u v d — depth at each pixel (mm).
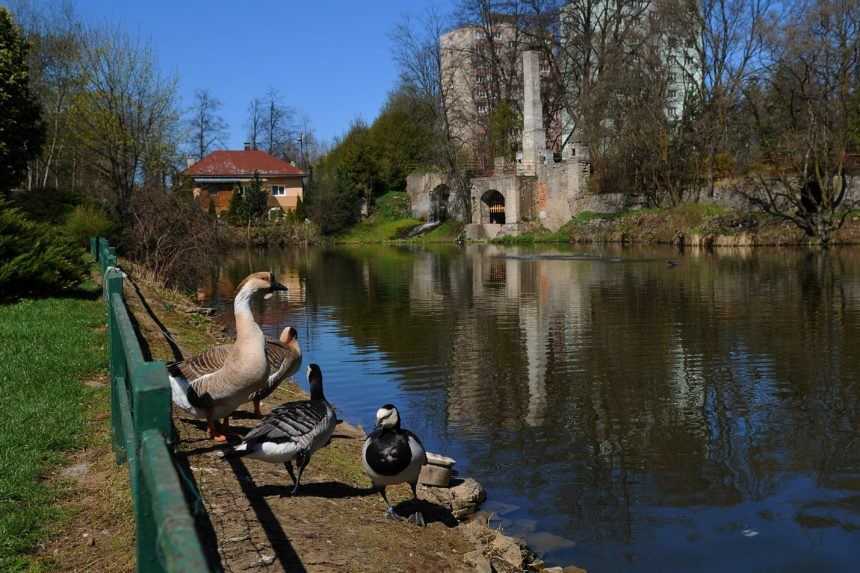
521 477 8984
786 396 12320
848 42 43281
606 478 8945
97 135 37062
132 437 4078
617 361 15141
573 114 64188
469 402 12352
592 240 57875
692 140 54594
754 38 50531
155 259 25266
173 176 38312
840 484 8648
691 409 11719
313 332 19297
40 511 5402
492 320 20797
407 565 5719
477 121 70375
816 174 44875
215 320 20766
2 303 15266
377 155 83812
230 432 7930
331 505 6590
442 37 77312
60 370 9266
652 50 54750
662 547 7168
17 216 17078
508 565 6469
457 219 73500
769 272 31109
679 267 34750
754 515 7848
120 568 4719
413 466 6492
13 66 34656
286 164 86500
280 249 64562
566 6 62125
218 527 5660
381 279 33594
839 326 18312
